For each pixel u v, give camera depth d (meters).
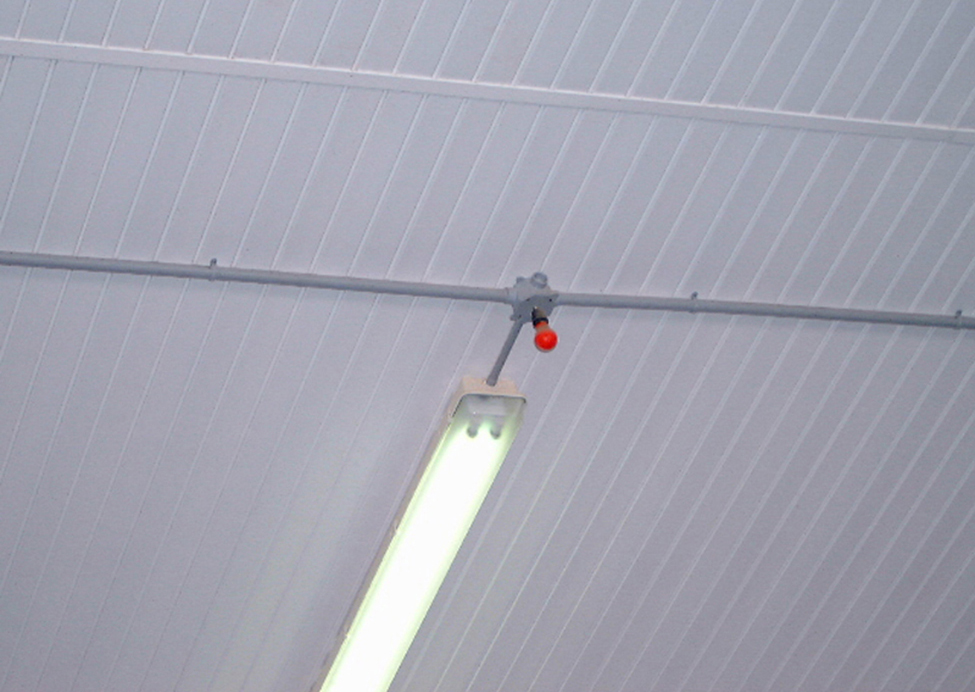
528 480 5.16
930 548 5.62
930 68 4.47
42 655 5.20
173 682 5.38
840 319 4.95
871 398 5.20
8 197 4.27
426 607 4.92
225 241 4.46
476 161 4.43
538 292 4.61
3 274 4.39
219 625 5.26
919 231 4.84
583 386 4.99
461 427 4.55
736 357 5.02
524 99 4.31
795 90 4.46
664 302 4.79
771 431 5.21
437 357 4.80
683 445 5.18
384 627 4.97
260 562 5.13
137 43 4.05
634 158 4.50
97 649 5.22
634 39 4.28
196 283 4.52
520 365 4.89
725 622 5.67
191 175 4.31
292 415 4.83
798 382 5.11
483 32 4.19
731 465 5.26
